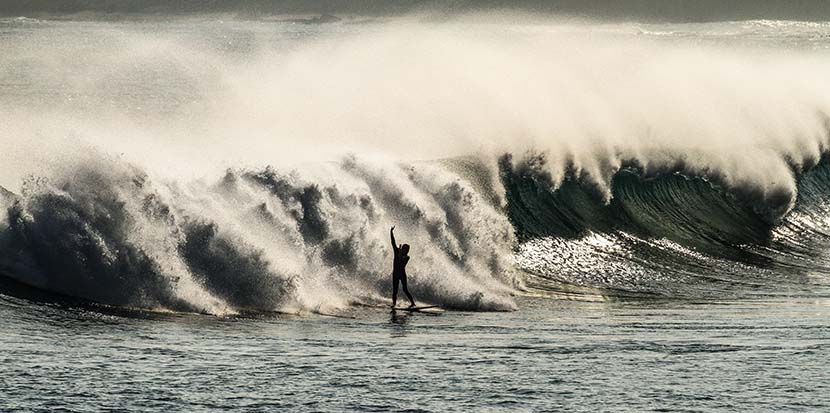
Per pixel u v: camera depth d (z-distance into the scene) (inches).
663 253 3503.9
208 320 2190.0
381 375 1743.4
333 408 1549.0
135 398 1549.0
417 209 2955.2
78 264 2273.6
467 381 1717.5
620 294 2876.5
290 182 2699.3
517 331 2241.6
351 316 2379.4
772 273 3324.3
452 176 3171.8
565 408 1572.3
